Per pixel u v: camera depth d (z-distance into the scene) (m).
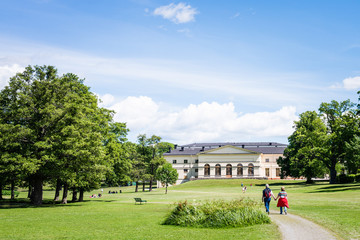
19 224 19.56
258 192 56.56
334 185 55.44
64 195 41.97
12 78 34.34
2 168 30.23
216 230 16.27
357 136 52.34
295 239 12.98
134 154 79.62
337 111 64.31
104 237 15.00
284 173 87.19
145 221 20.27
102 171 38.09
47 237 15.23
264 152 111.25
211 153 111.06
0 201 43.88
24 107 32.81
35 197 35.59
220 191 66.56
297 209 24.03
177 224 18.39
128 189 102.69
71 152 31.83
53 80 34.97
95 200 49.25
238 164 108.81
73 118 34.34
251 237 13.66
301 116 77.31
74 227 18.20
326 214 19.98
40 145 30.50
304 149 65.31
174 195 56.75
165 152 125.56
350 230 14.42
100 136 36.53
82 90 42.03
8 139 30.30
